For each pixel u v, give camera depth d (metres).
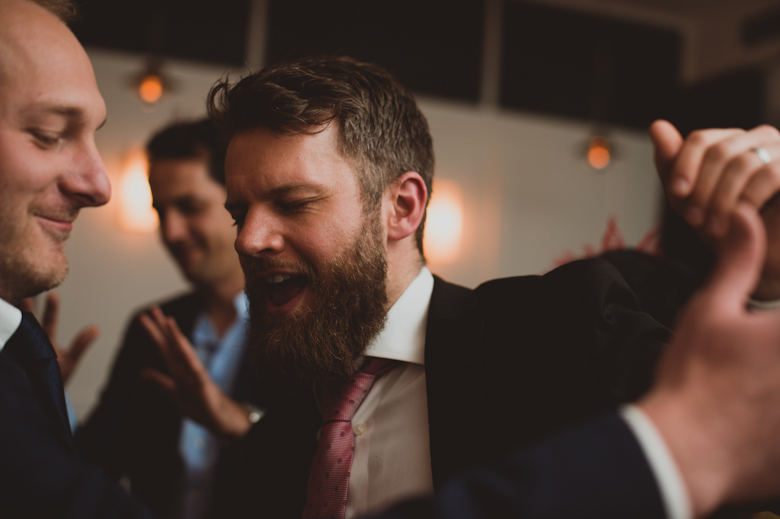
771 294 0.58
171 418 1.67
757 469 0.40
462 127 4.95
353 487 0.87
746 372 0.40
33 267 0.72
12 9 0.71
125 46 4.27
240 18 4.53
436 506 0.42
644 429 0.41
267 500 1.00
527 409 0.78
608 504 0.39
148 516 0.53
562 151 5.11
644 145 5.27
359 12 4.79
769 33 4.93
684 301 1.10
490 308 0.89
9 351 0.75
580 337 0.77
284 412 1.04
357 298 0.85
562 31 5.24
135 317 1.91
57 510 0.51
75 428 1.49
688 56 5.54
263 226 0.83
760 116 4.77
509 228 4.94
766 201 0.54
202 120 1.73
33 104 0.69
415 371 0.90
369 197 0.87
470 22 5.04
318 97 0.84
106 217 4.04
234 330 1.83
